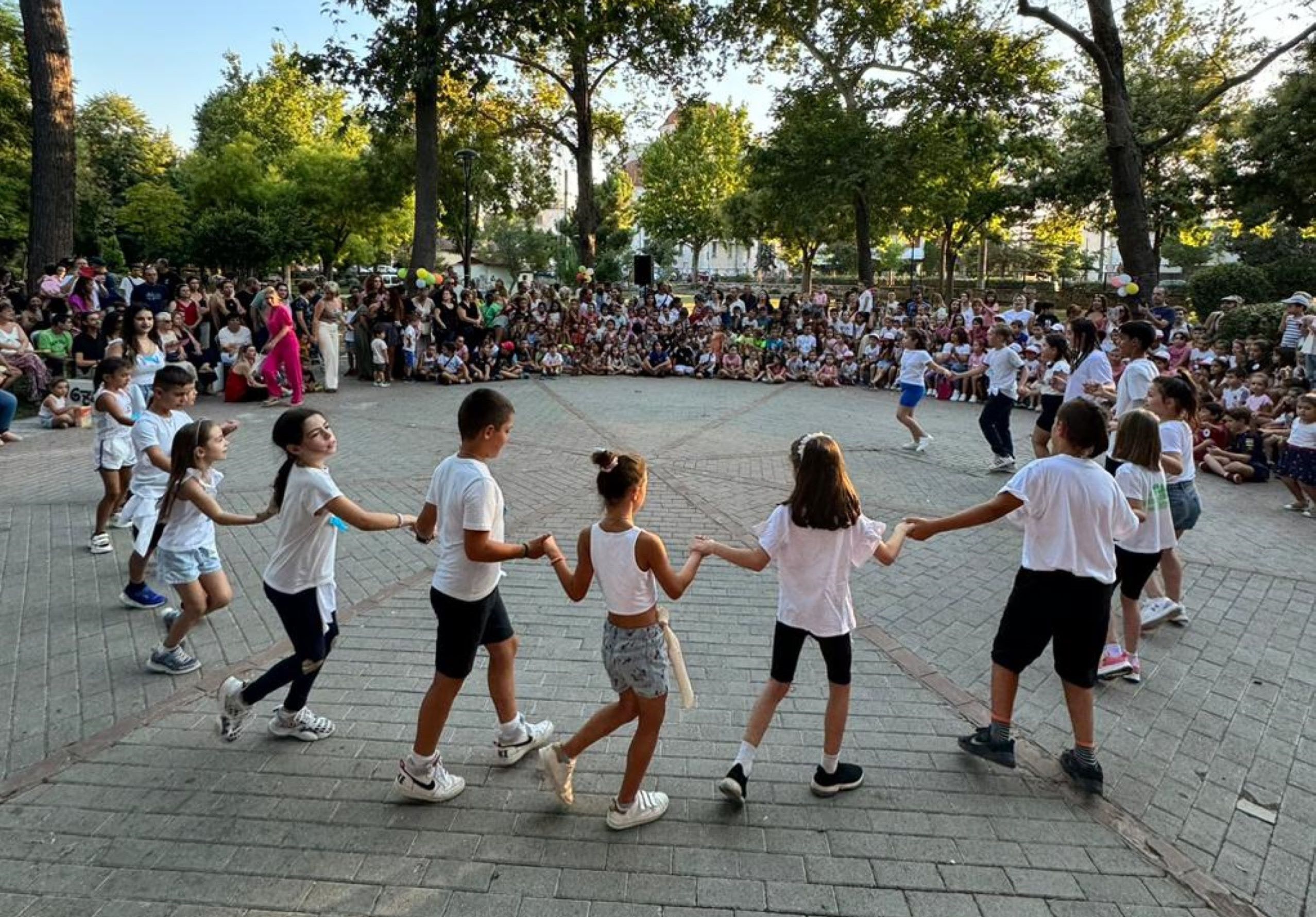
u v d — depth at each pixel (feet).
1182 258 162.61
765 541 10.84
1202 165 94.53
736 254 252.21
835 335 60.95
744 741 11.22
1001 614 18.07
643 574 10.12
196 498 13.41
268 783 11.39
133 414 21.25
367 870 9.71
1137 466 14.32
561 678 14.62
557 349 62.08
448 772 11.72
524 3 62.75
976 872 9.88
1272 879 9.96
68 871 9.60
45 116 47.37
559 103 96.32
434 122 63.72
